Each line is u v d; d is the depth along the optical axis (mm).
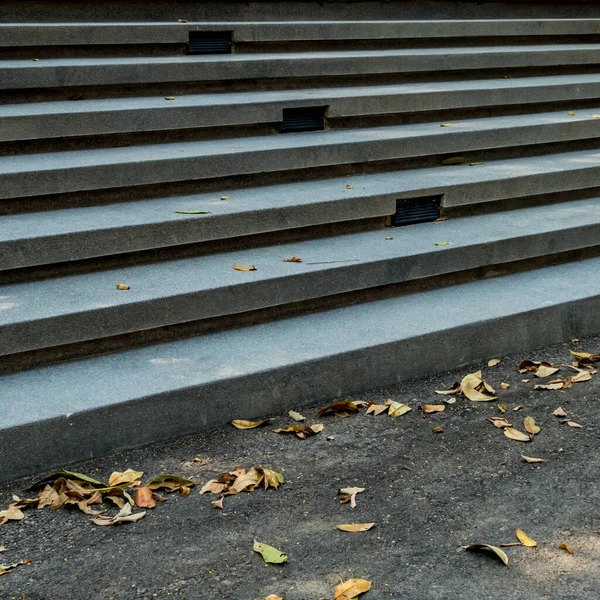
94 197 4371
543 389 3854
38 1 5430
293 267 4078
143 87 5086
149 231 4078
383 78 5660
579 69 6273
